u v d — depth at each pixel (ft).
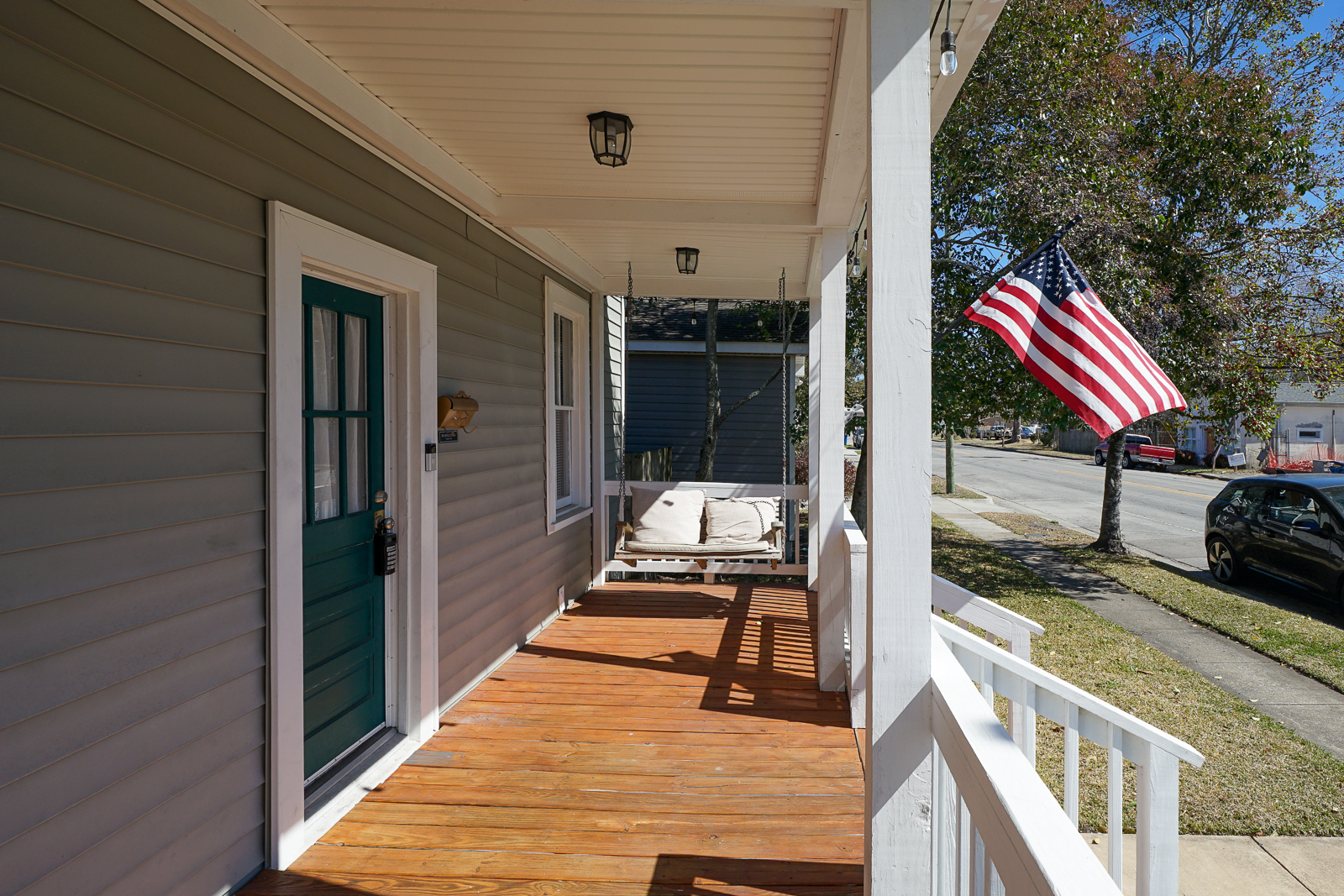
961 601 9.05
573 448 21.40
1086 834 11.32
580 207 13.46
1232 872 10.28
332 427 9.68
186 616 6.75
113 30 5.94
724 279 21.80
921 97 5.66
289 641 8.08
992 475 76.13
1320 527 23.71
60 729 5.53
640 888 7.93
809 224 13.78
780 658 15.70
